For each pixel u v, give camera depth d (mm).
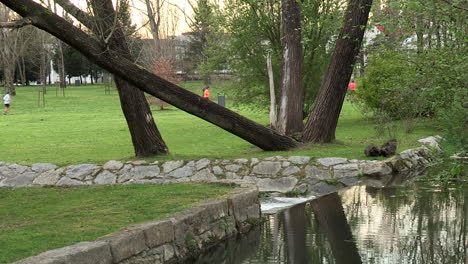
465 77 9812
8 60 57062
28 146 21797
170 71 47188
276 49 26938
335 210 11750
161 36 57656
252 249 8586
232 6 27062
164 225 7543
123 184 12375
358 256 8172
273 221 10758
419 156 17953
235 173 15383
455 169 9688
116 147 21109
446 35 10984
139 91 17109
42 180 15695
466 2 8898
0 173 16125
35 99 56406
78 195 11047
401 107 21859
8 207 9844
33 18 13539
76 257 5883
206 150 19672
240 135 17297
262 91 28531
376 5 17047
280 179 14969
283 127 19734
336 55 19203
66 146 21672
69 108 47156
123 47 16062
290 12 20031
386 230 9805
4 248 6332
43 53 60719
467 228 9781
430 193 13328
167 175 15531
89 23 15445
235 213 9672
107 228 7402
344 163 15898
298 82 19953
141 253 6957
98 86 81875
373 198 12992
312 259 8023
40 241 6668
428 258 7973
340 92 19250
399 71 24047
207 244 8578
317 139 19141
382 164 16094
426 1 9047
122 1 14711
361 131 24422
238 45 27547
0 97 56344
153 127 17234
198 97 16234
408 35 10734
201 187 11109
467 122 10672
